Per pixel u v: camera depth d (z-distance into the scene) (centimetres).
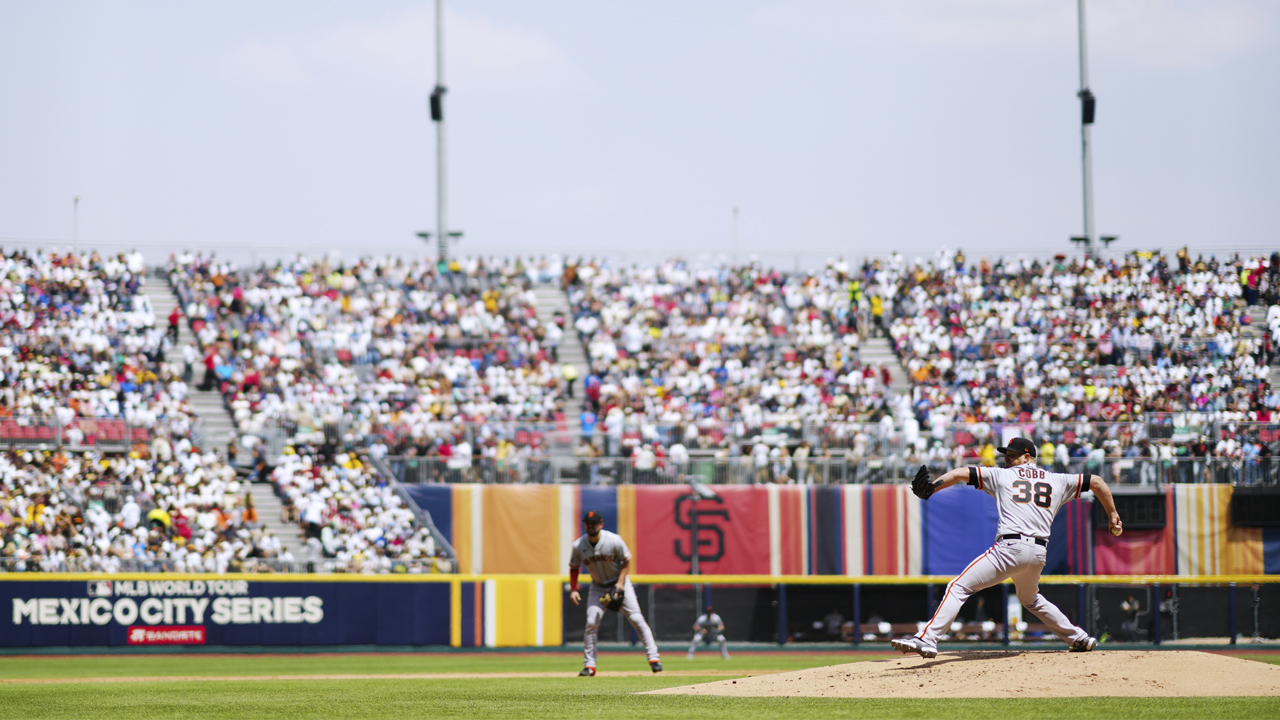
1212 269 5834
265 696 1788
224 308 5334
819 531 4672
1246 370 5391
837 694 1587
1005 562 1645
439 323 5541
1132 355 5481
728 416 5169
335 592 4184
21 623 3959
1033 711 1387
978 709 1411
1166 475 4716
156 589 4059
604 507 4672
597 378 5262
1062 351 5481
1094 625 4450
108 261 5438
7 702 1723
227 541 4331
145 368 5012
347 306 5456
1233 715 1346
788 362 5491
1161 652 1689
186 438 4550
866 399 5238
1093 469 4709
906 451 4778
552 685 1961
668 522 4669
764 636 4494
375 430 4703
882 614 4584
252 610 4119
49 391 4809
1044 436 4778
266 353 5184
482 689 1886
